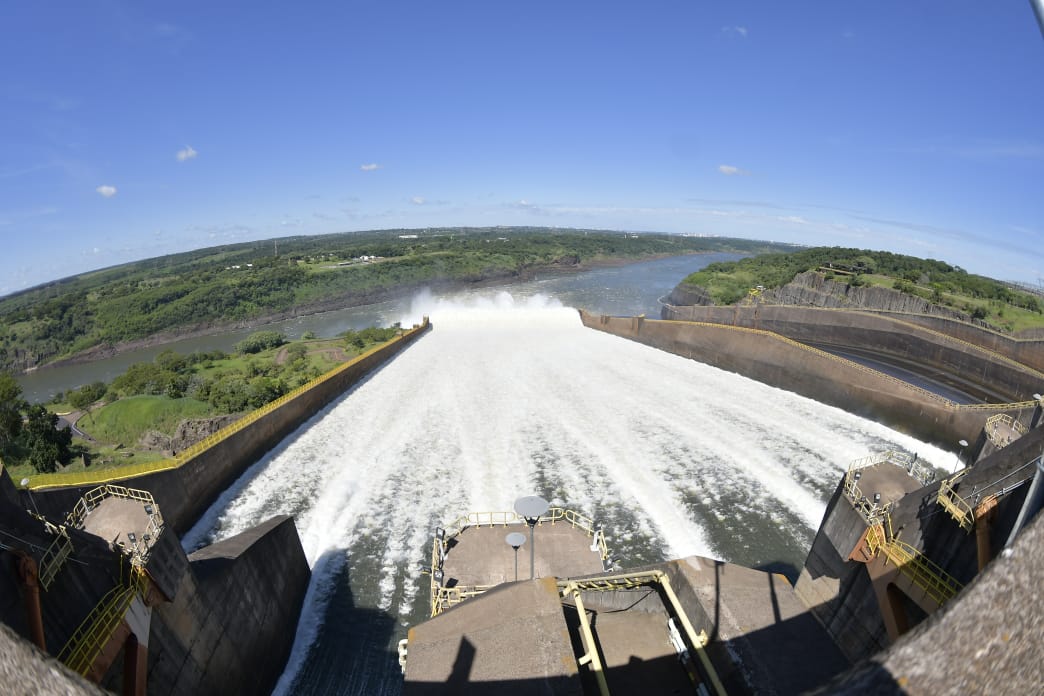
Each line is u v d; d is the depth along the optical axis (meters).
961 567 14.77
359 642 27.20
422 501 39.12
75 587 15.19
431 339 91.56
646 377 67.88
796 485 40.25
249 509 38.44
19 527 14.09
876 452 45.50
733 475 41.88
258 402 53.81
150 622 17.44
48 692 4.53
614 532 35.00
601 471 42.81
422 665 13.23
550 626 13.66
